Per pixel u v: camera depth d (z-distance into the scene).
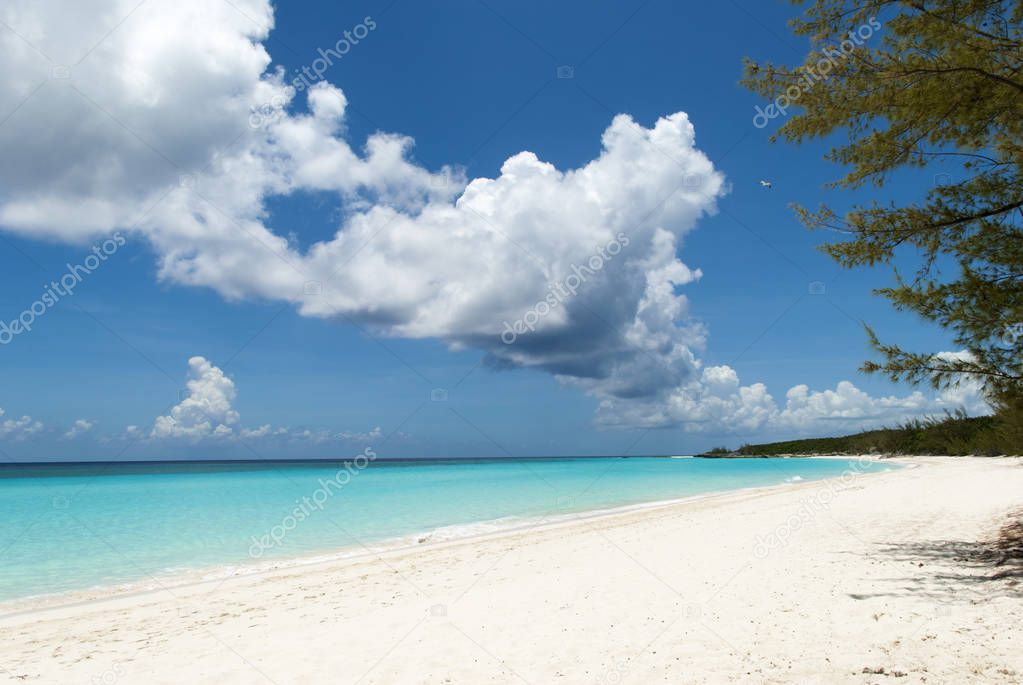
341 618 8.31
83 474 71.00
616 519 20.22
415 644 6.75
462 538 17.14
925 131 9.19
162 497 31.91
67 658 6.86
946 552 10.20
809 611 6.94
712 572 9.77
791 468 71.56
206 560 14.30
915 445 78.00
